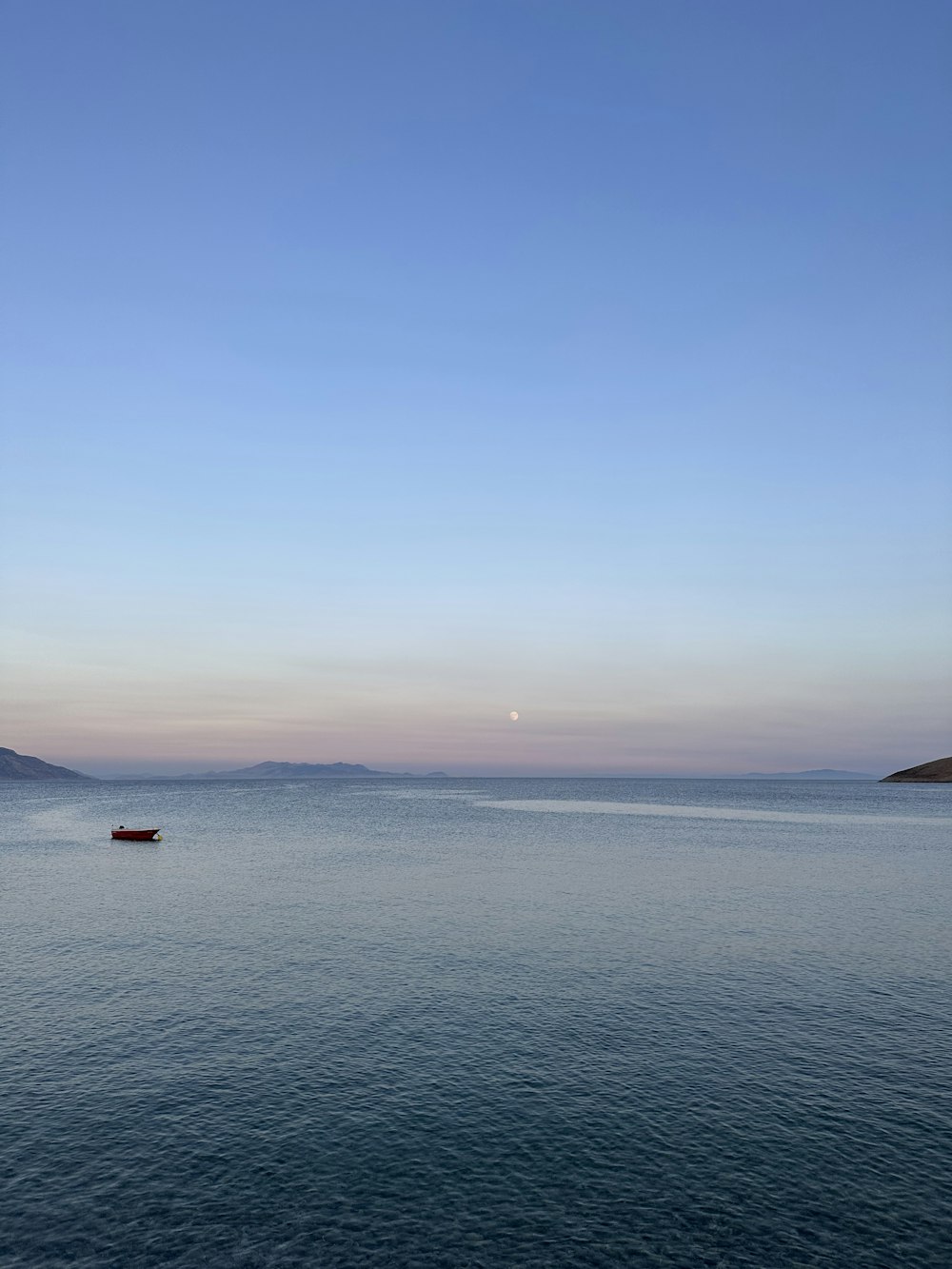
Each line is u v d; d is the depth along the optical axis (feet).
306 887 217.97
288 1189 69.67
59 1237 63.16
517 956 143.54
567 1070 94.07
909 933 161.89
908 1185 70.23
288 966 136.56
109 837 382.22
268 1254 61.41
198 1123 81.15
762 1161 74.02
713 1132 79.51
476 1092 88.22
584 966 136.77
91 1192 69.15
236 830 414.82
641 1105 85.15
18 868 262.06
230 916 179.11
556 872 246.47
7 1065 95.20
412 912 182.70
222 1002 117.50
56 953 146.00
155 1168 72.84
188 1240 62.85
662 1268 59.88
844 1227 64.54
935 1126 80.53
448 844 333.01
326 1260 60.70
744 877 237.04
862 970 135.03
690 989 124.16
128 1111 83.76
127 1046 101.14
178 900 200.13
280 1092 88.17
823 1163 73.72
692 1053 99.09
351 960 140.97
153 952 146.41
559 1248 62.18
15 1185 70.13
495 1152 75.82
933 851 310.04
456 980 128.77
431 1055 98.43
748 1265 60.18
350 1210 66.85
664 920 174.19
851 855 296.10
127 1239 62.90
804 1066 95.09
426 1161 74.18
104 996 120.57
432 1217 66.03
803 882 228.02
